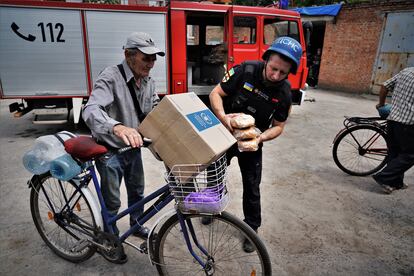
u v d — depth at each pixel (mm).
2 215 2576
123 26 4688
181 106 1374
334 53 10344
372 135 3475
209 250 1851
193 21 5836
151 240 1733
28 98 4633
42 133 5035
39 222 2092
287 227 2512
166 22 4855
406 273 2027
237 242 1984
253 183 2096
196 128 1320
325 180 3412
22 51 4430
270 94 1885
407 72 2785
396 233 2451
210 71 5852
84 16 4492
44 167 1752
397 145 3059
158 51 1652
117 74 1729
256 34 5316
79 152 1590
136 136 1378
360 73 9742
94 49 4668
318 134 5262
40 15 4348
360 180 3422
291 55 1644
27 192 2992
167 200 1624
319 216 2682
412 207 2850
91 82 4797
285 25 5547
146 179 3365
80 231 1899
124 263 2041
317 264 2094
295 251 2223
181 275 1914
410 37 8398
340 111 7156
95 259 2092
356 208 2820
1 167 3592
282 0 6227
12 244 2211
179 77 5152
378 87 9406
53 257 2094
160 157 1427
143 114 1881
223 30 5602
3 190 3023
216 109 1916
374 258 2162
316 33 11602
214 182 1403
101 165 1820
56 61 4578
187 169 1352
